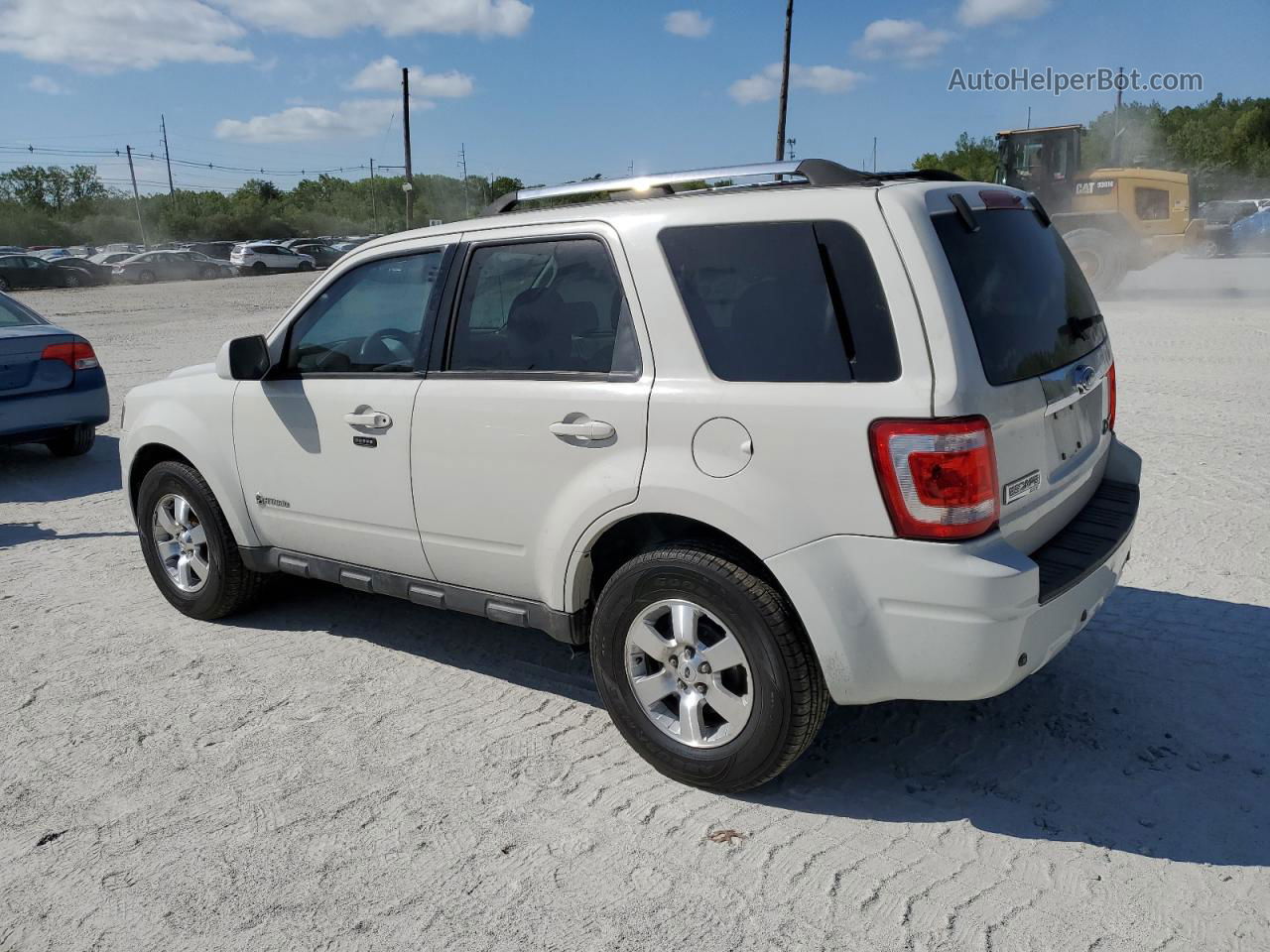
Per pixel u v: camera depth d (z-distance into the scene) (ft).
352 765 11.98
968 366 9.53
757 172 11.59
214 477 15.42
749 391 10.30
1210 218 108.68
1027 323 10.75
